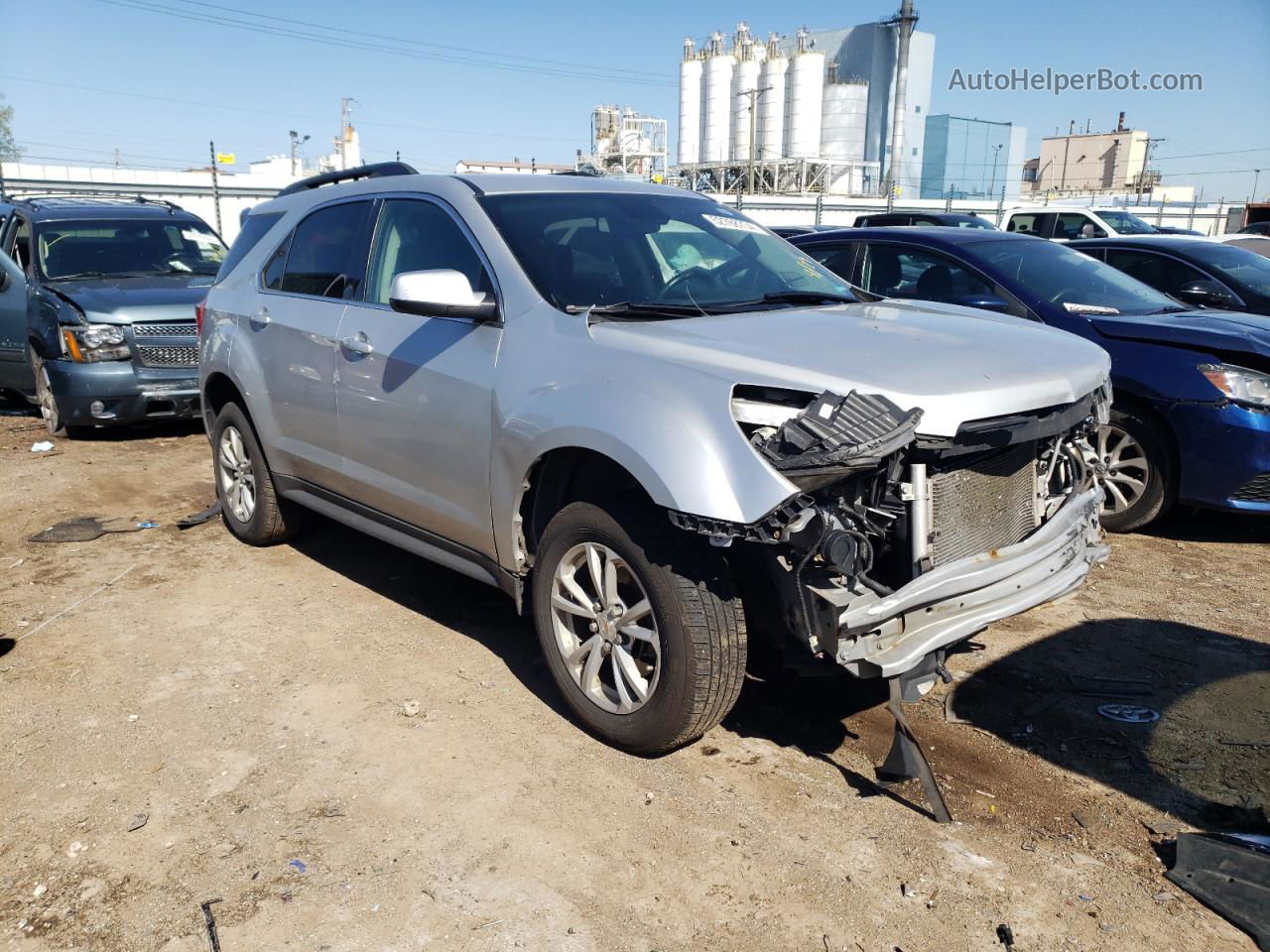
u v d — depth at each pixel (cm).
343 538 564
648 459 286
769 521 268
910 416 268
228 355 514
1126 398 550
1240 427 509
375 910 259
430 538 403
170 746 340
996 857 279
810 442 262
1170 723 353
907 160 4747
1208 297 722
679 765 327
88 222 929
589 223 395
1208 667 397
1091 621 444
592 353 322
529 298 353
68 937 251
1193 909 258
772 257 429
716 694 304
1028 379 303
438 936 250
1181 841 275
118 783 318
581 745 339
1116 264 826
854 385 279
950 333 337
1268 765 324
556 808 302
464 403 361
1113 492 562
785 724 355
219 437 555
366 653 413
